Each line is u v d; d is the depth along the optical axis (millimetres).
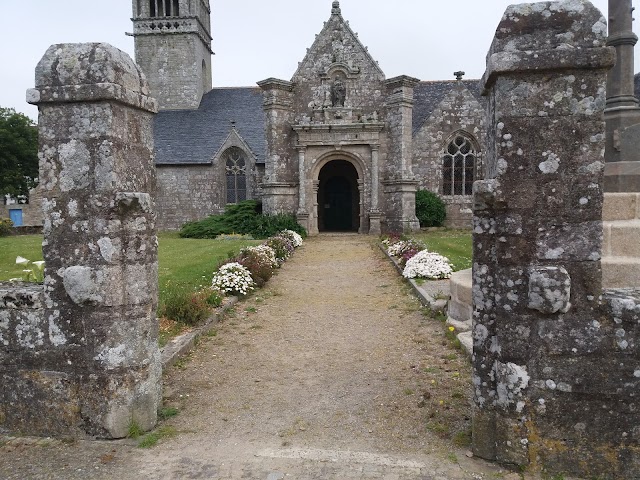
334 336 7461
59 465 3779
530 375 3541
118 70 4047
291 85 23938
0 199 40812
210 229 24703
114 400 4141
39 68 4008
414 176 23516
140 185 4430
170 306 7707
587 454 3492
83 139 4020
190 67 33156
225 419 4602
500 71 3396
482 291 3666
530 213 3473
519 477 3518
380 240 20406
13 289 4309
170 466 3756
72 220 4070
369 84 23984
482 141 26016
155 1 33531
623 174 6656
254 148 29656
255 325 8141
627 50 6984
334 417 4625
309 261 15805
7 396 4262
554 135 3422
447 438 4133
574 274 3441
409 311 8695
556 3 3381
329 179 29281
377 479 3533
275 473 3629
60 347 4168
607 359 3432
